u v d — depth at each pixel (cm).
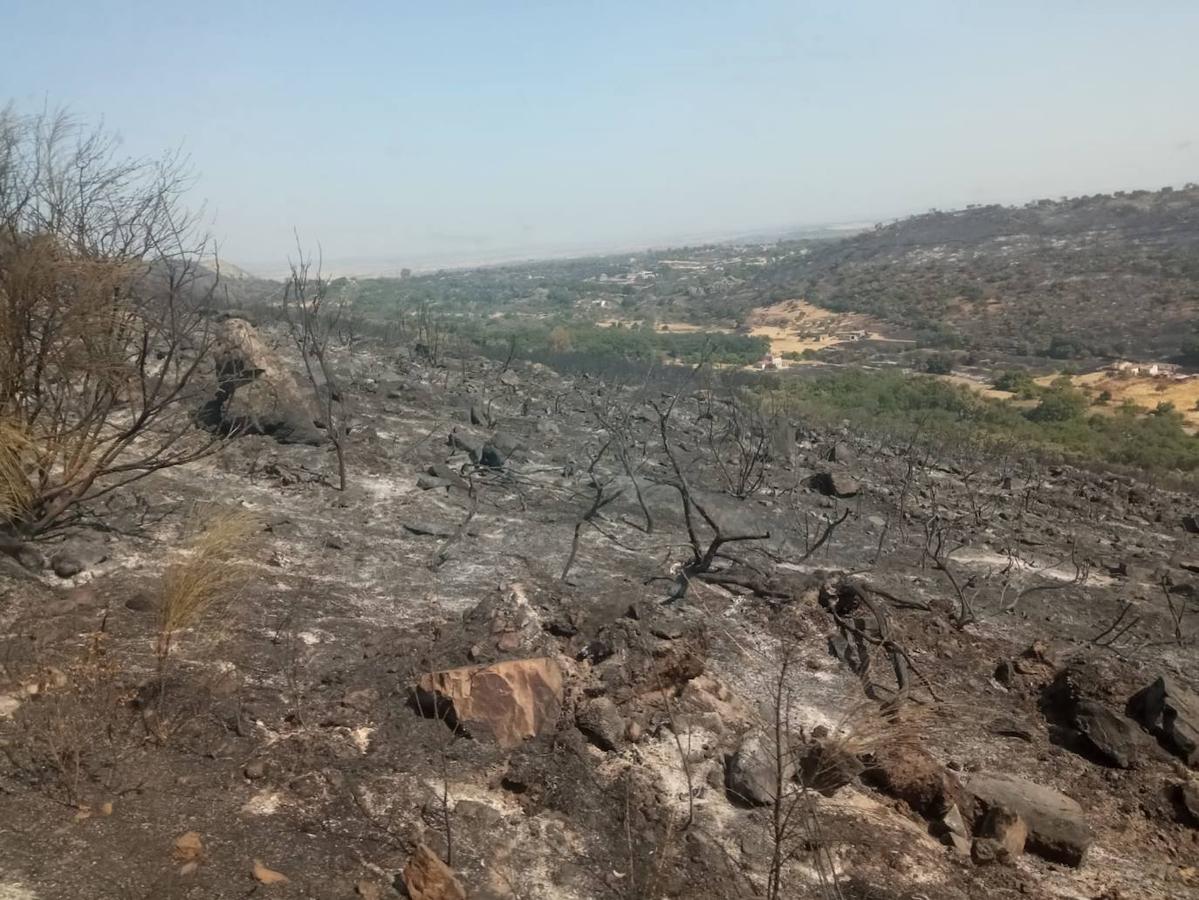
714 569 638
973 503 1047
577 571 602
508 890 303
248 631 456
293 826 320
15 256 450
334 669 435
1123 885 373
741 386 2223
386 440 905
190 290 752
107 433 671
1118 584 799
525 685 402
